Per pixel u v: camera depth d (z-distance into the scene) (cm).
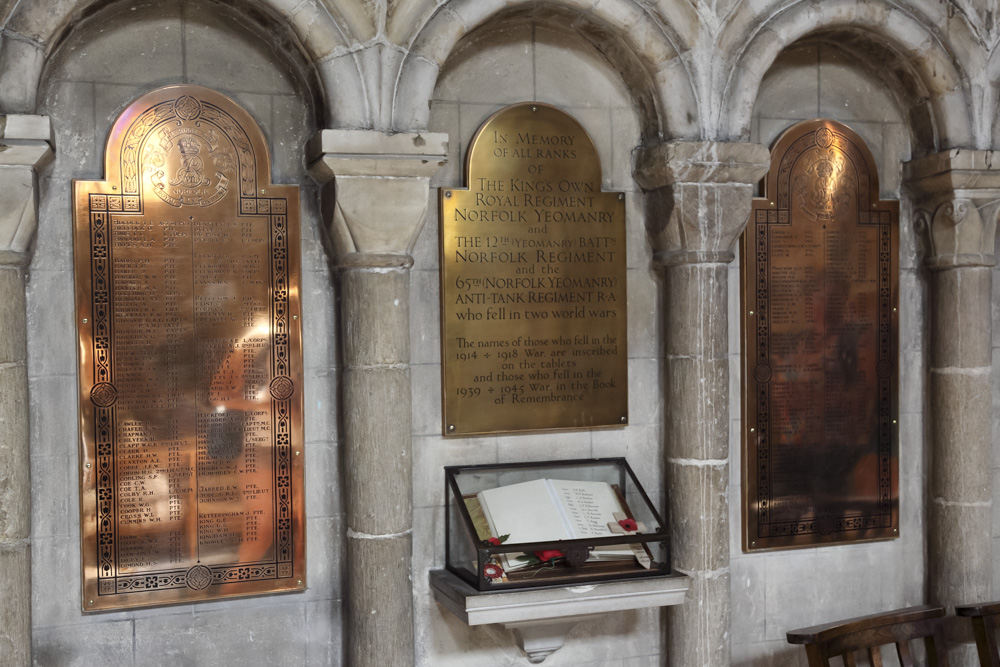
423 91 338
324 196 345
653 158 372
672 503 385
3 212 297
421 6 335
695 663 379
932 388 422
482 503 359
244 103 347
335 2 325
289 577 352
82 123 330
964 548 413
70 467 331
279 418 350
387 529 341
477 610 329
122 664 337
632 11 360
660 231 382
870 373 416
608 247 386
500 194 372
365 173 330
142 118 332
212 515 343
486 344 372
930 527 425
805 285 407
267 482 349
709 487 378
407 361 347
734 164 367
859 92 416
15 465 306
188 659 344
